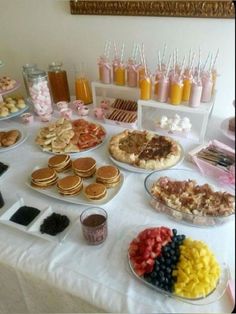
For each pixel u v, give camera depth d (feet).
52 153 3.57
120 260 2.19
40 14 4.75
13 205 2.67
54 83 4.70
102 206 2.71
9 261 2.24
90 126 3.92
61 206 2.76
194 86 3.37
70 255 2.25
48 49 5.10
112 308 1.92
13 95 4.99
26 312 2.58
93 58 4.80
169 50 4.07
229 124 2.34
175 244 2.09
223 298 1.90
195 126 3.89
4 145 3.72
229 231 2.37
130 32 4.22
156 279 1.93
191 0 3.57
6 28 5.21
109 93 4.86
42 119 4.34
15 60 5.55
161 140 3.55
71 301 2.10
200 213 2.46
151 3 3.79
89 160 3.20
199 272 1.90
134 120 4.07
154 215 2.59
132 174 3.16
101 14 4.24
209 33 3.68
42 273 2.14
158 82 3.68
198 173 2.99
